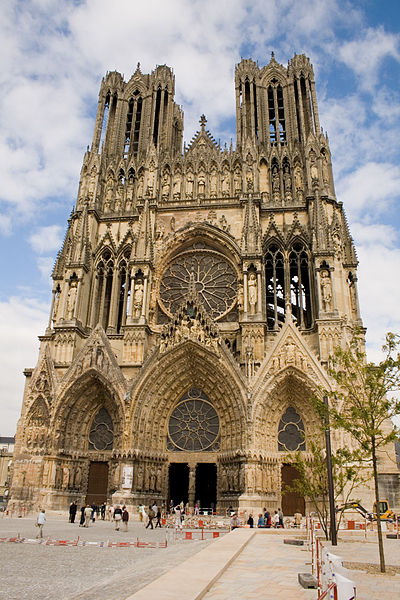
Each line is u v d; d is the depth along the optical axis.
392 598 14.34
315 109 70.62
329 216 61.84
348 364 27.83
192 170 68.81
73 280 61.84
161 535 36.41
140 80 78.69
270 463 50.62
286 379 52.50
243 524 45.31
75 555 24.66
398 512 48.22
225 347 53.88
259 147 69.06
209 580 14.70
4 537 31.55
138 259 61.16
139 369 55.16
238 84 75.38
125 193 69.06
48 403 53.84
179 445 54.47
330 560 11.10
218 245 63.62
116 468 51.09
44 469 51.56
